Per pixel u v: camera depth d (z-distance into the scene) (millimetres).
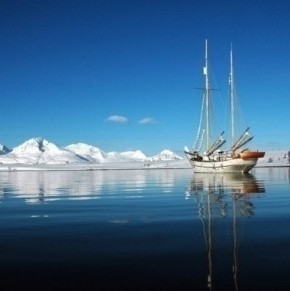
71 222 19438
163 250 13000
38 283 9852
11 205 27719
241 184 48219
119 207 25578
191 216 20609
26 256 12438
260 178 64875
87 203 28531
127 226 17922
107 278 10180
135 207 25422
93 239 14984
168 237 15109
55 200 31250
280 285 9469
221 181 56906
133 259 11930
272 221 18547
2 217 21469
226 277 10094
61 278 10219
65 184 58188
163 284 9703
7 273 10656
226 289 9297
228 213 21469
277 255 12109
